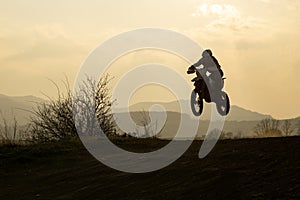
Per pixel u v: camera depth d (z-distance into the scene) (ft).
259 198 38.45
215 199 40.40
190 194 42.63
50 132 95.35
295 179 40.83
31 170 64.39
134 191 46.78
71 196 48.62
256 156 50.42
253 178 43.24
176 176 49.16
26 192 53.36
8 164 67.92
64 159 67.67
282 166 45.09
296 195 37.55
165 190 45.11
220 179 44.65
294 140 55.42
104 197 46.50
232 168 47.47
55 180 56.90
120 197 45.62
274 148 52.65
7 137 81.87
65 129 95.91
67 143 77.30
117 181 51.42
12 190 55.16
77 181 54.65
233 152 54.60
